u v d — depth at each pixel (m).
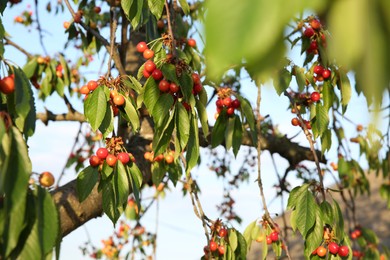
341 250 2.67
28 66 4.35
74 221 2.62
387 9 0.40
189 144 2.09
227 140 3.01
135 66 3.87
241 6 0.40
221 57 0.40
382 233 9.07
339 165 4.64
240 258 2.92
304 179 5.18
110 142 2.17
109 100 2.10
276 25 0.40
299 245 8.82
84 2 3.97
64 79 4.43
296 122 3.21
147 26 3.13
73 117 4.45
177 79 2.03
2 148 1.38
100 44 3.78
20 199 1.35
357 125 4.77
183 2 2.81
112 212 2.12
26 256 1.46
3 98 1.66
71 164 5.05
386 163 4.79
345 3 0.41
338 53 0.40
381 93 0.39
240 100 2.96
